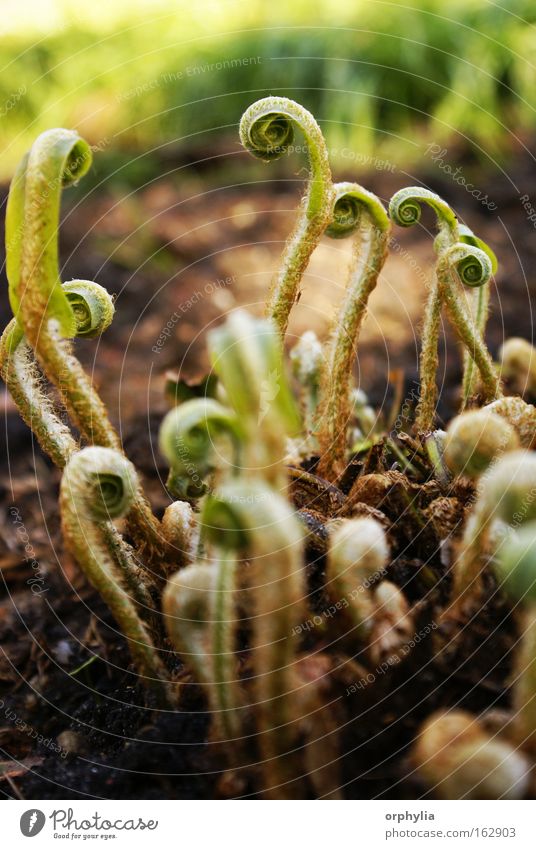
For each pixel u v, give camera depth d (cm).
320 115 113
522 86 114
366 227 36
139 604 33
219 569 28
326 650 30
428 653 31
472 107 109
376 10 118
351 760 30
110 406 61
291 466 36
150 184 103
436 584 32
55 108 119
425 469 36
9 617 43
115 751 34
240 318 26
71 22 127
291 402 27
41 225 30
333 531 33
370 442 40
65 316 31
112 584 31
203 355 69
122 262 85
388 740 30
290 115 32
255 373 26
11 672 40
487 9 117
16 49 125
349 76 113
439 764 27
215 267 83
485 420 29
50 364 31
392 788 30
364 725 30
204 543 33
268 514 25
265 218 92
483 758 26
